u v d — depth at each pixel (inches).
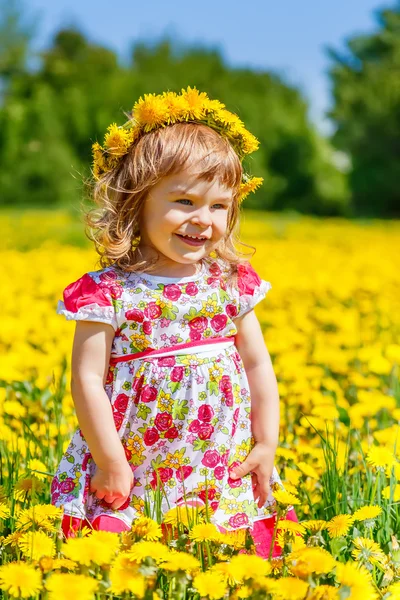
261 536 95.5
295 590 68.4
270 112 1828.2
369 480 103.7
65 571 74.9
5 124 1571.1
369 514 86.1
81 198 109.0
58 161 1541.6
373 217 1638.8
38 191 1535.4
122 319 93.0
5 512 85.4
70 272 362.6
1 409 136.4
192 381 93.3
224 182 94.2
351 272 376.2
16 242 524.1
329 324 253.8
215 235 95.6
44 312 247.9
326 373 183.0
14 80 1889.8
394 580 80.9
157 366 93.1
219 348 96.8
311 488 113.3
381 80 1739.7
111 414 90.5
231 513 93.8
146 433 92.3
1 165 1553.9
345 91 1739.7
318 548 77.9
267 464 97.7
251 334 102.8
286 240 632.4
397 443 117.3
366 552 82.2
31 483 93.0
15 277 340.8
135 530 77.8
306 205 1749.5
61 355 178.9
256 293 102.3
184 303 95.0
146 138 95.1
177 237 93.4
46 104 1620.3
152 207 93.9
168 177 92.6
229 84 1996.8
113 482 89.0
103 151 99.3
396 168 1646.2
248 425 98.7
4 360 161.8
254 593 68.9
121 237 94.7
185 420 92.7
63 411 139.8
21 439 117.2
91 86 1763.0
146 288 94.7
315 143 1797.5
